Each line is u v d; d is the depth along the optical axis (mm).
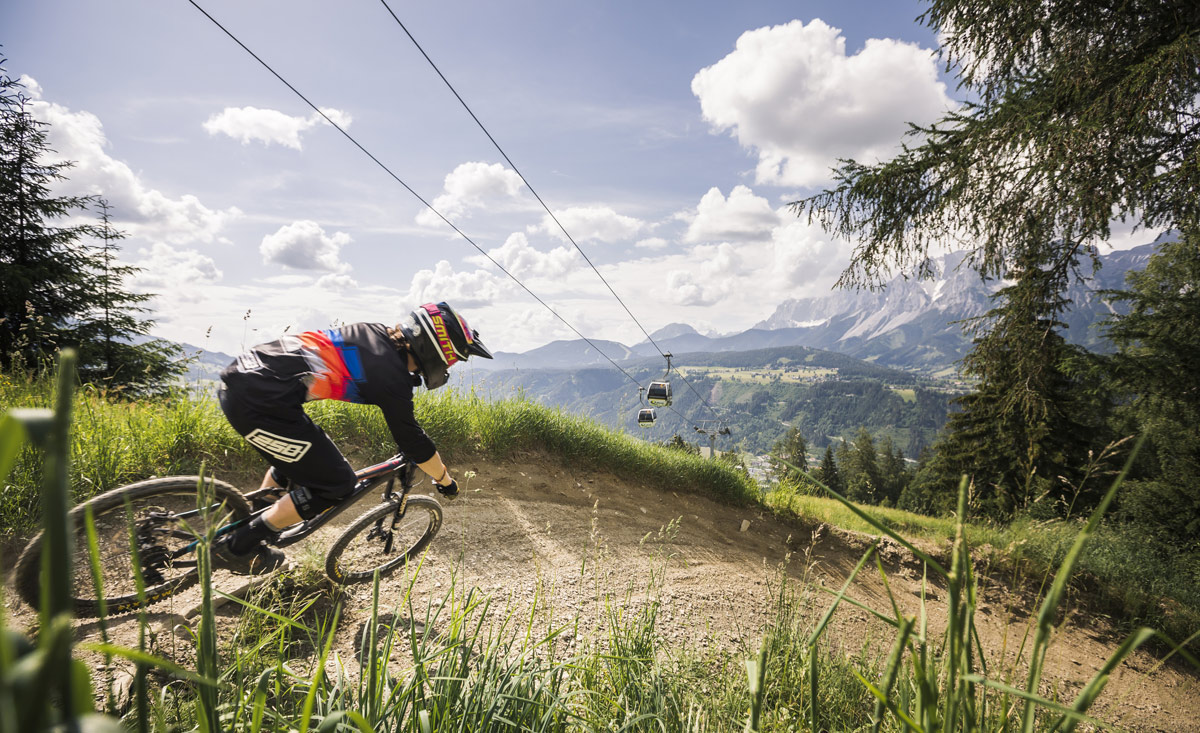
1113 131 6730
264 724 1517
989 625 5680
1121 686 5184
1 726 212
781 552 6668
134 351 12461
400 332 3164
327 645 1054
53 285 13172
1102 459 2447
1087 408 17391
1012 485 18562
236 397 2766
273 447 2820
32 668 231
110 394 5500
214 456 4633
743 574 5348
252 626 2480
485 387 7516
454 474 6102
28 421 262
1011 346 8750
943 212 8445
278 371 2816
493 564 4230
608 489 7246
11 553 3016
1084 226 7207
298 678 1619
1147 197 6996
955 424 25359
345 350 2971
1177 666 6074
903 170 8641
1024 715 764
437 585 3717
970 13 7797
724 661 2689
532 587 3932
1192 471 11945
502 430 7055
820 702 2477
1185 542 10758
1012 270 8641
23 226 13938
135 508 2826
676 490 8234
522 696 1803
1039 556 6945
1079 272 8117
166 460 4355
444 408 6652
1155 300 12438
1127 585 7219
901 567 7016
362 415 5906
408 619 3145
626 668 2232
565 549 4840
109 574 2746
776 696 2418
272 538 3006
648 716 1835
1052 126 7125
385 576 3678
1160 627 6617
